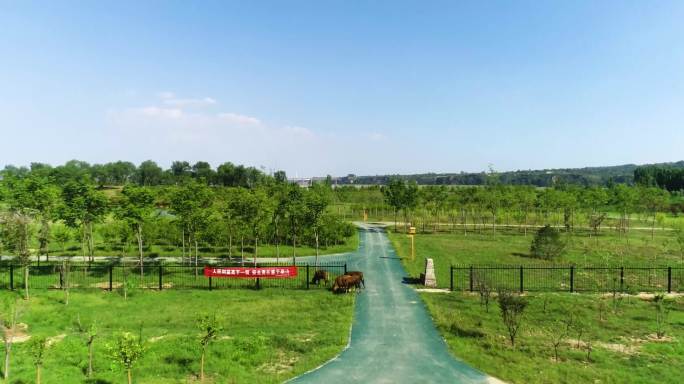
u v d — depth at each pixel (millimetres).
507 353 17703
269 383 15109
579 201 62969
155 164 131250
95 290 27984
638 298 26578
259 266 35625
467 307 24484
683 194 106375
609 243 49156
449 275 33125
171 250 43844
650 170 131625
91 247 37562
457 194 69938
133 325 21078
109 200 34688
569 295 27000
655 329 20859
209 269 28969
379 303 25625
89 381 14766
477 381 15555
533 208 66625
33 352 14414
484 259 39594
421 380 15648
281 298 26266
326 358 17438
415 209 65750
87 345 17922
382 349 18641
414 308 24609
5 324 18672
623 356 17609
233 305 24703
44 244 33969
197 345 18016
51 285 29172
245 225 35094
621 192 60281
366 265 37438
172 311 23422
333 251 44625
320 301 25625
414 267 35969
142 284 29906
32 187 33812
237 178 115312
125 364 13930
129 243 44875
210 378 15477
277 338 19219
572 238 53281
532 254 40781
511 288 28359
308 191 38500
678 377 15461
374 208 87000
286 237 47344
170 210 33406
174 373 15797
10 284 27750
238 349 17828
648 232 60062
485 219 71500
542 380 15289
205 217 33219
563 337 19750
